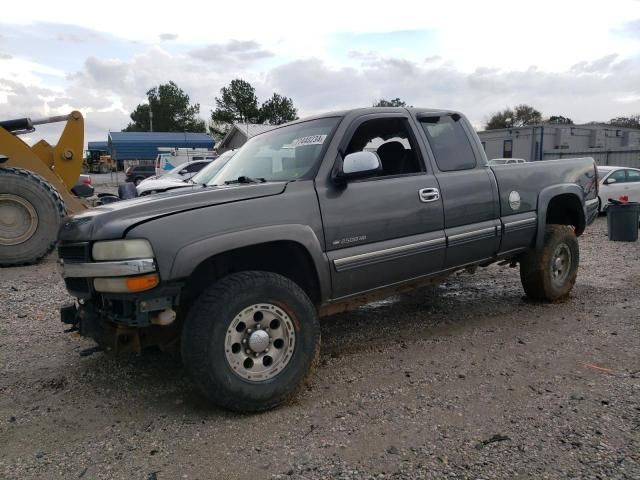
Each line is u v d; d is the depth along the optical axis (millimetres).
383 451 2854
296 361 3412
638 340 4500
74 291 3420
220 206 3258
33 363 4301
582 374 3805
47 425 3264
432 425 3119
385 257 3957
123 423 3266
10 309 5852
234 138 45000
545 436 2957
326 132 3988
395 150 4504
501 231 4875
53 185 9773
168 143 50281
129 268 2941
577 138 41531
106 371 4113
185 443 2998
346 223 3750
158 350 4453
